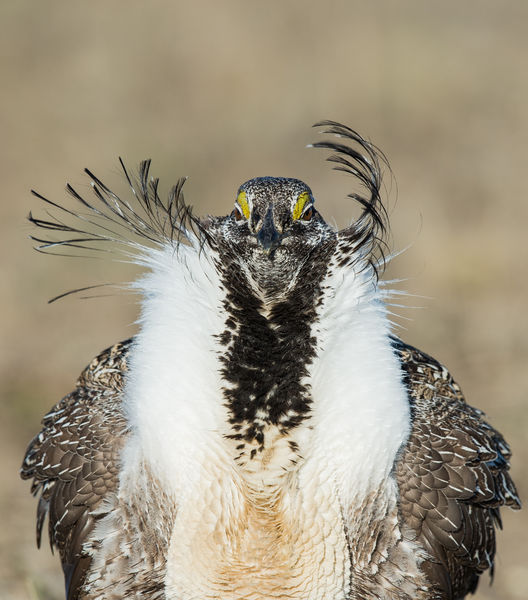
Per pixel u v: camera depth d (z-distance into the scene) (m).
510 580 11.87
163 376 7.96
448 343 16.95
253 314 7.88
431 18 33.38
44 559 11.89
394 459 8.23
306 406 7.88
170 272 8.16
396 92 26.95
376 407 7.93
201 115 26.86
